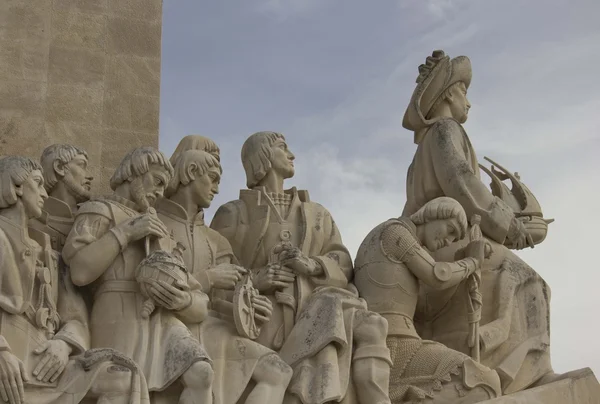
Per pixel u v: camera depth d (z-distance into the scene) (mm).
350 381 12266
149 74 15211
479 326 13281
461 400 12602
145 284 11711
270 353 12008
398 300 12945
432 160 14258
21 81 14656
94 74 14969
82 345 11438
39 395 10992
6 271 11344
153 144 14938
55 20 15031
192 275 12359
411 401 12516
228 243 13094
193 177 12875
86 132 14711
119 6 15359
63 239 12258
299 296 12633
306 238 13219
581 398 12930
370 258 13078
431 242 13258
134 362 11219
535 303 13688
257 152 13570
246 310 12148
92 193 13555
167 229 12578
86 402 11102
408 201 14547
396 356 12719
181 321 11945
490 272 13672
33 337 11281
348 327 12312
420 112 14539
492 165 14859
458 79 14703
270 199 13398
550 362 13516
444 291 13383
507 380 13102
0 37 14766
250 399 11727
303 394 11867
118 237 11836
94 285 12016
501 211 13922
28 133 14477
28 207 11656
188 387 11320
